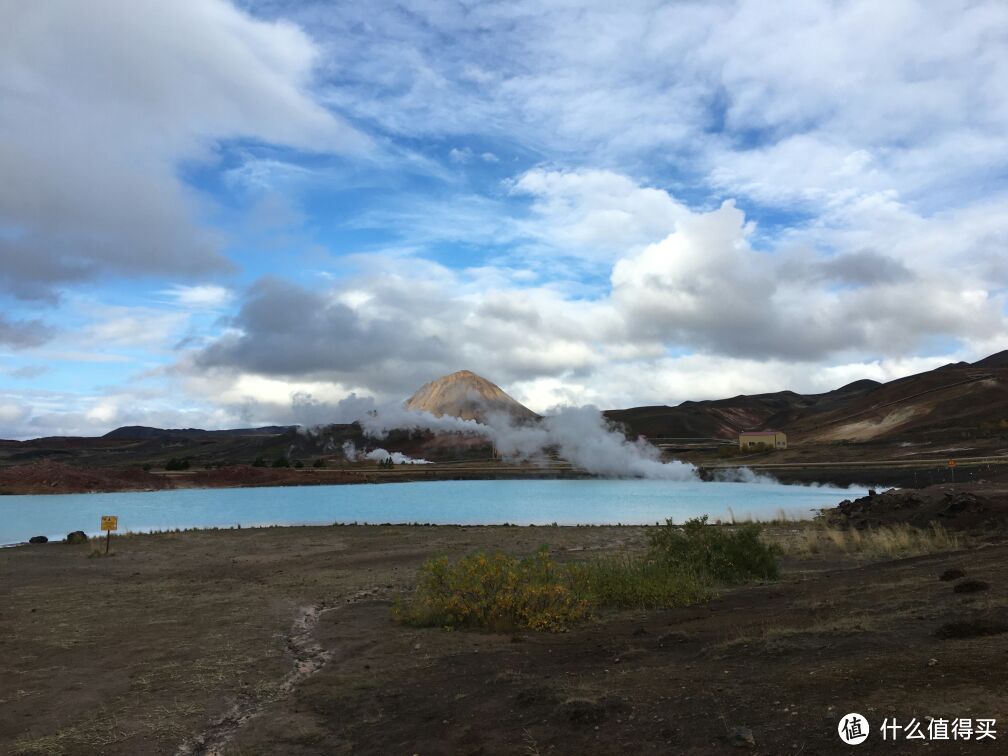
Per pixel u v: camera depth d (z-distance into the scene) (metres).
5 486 74.31
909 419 152.75
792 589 13.21
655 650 8.63
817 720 4.86
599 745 5.34
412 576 19.17
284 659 10.13
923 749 4.10
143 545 29.39
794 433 181.50
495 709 6.68
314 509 55.94
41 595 16.91
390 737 6.49
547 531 32.25
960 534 21.19
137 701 8.19
